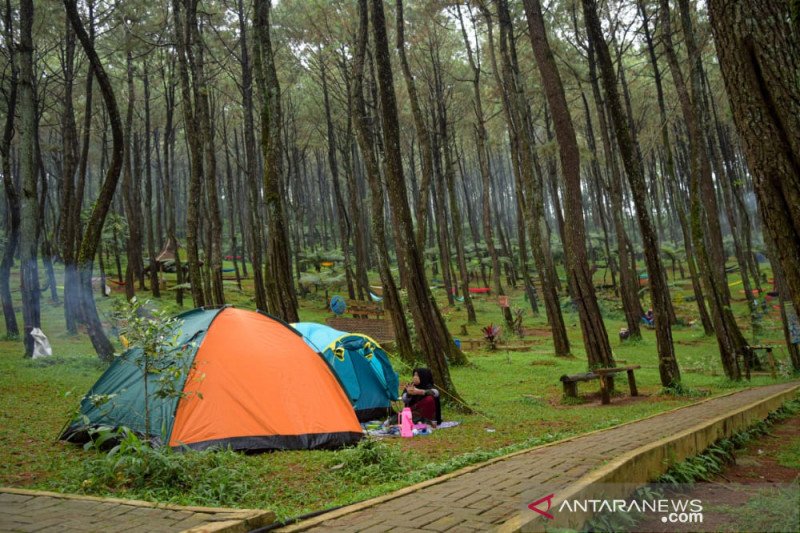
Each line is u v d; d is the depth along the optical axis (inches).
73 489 215.8
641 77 1648.6
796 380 579.2
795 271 220.2
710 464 239.5
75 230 1048.2
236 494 215.6
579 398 503.2
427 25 1300.4
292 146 1868.8
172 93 1307.8
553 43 1175.0
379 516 162.7
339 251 1871.3
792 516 158.1
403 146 1883.6
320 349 429.4
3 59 1083.9
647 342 1010.7
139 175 1386.6
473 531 143.6
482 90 1565.0
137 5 1011.9
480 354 867.4
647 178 2402.8
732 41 229.1
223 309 354.9
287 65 1396.4
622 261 1043.3
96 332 579.8
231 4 1176.2
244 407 309.1
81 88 1354.6
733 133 1732.3
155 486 219.3
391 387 454.0
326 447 314.0
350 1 1116.5
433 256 2074.3
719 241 902.4
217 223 896.3
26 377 499.8
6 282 805.2
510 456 252.8
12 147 1523.1
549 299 831.7
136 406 311.1
